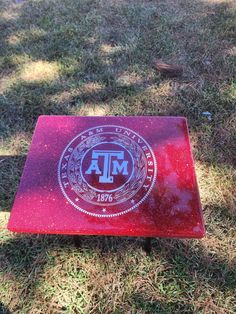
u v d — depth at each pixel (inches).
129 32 139.9
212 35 137.3
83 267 81.5
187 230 64.6
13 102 116.5
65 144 77.2
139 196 68.6
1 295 78.0
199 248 83.6
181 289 78.0
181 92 117.6
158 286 78.2
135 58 129.3
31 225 66.4
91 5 154.6
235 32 138.4
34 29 143.4
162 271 80.7
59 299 76.9
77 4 155.5
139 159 73.7
